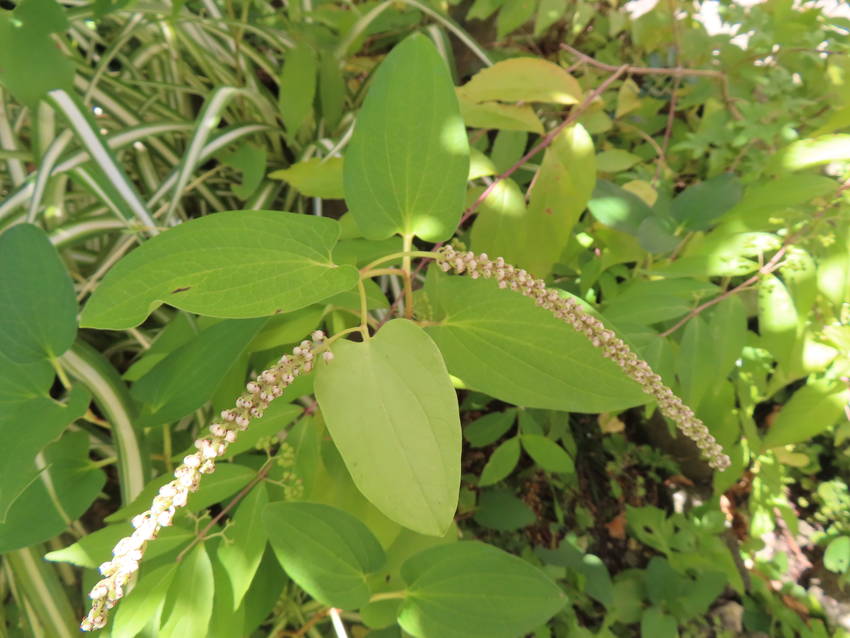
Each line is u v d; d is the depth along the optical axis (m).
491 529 0.61
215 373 0.30
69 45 0.50
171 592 0.26
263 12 0.63
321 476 0.35
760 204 0.38
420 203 0.25
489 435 0.52
